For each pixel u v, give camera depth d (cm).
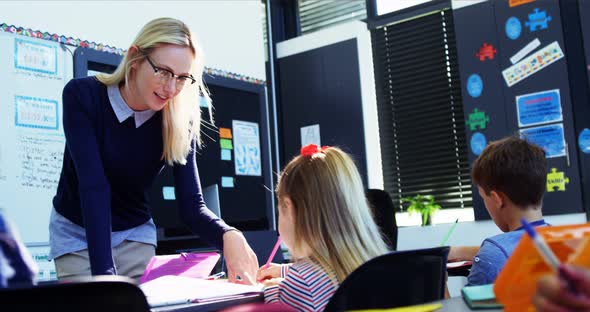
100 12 364
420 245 438
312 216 133
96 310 75
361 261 130
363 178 470
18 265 80
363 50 484
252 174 441
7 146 310
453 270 225
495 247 145
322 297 121
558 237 69
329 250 130
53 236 176
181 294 111
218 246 167
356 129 478
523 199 156
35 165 321
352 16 511
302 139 501
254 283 147
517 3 415
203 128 411
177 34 165
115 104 167
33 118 323
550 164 398
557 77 400
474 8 432
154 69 161
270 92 510
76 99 162
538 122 404
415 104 470
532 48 409
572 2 398
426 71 466
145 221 187
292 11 539
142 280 146
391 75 481
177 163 179
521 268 68
